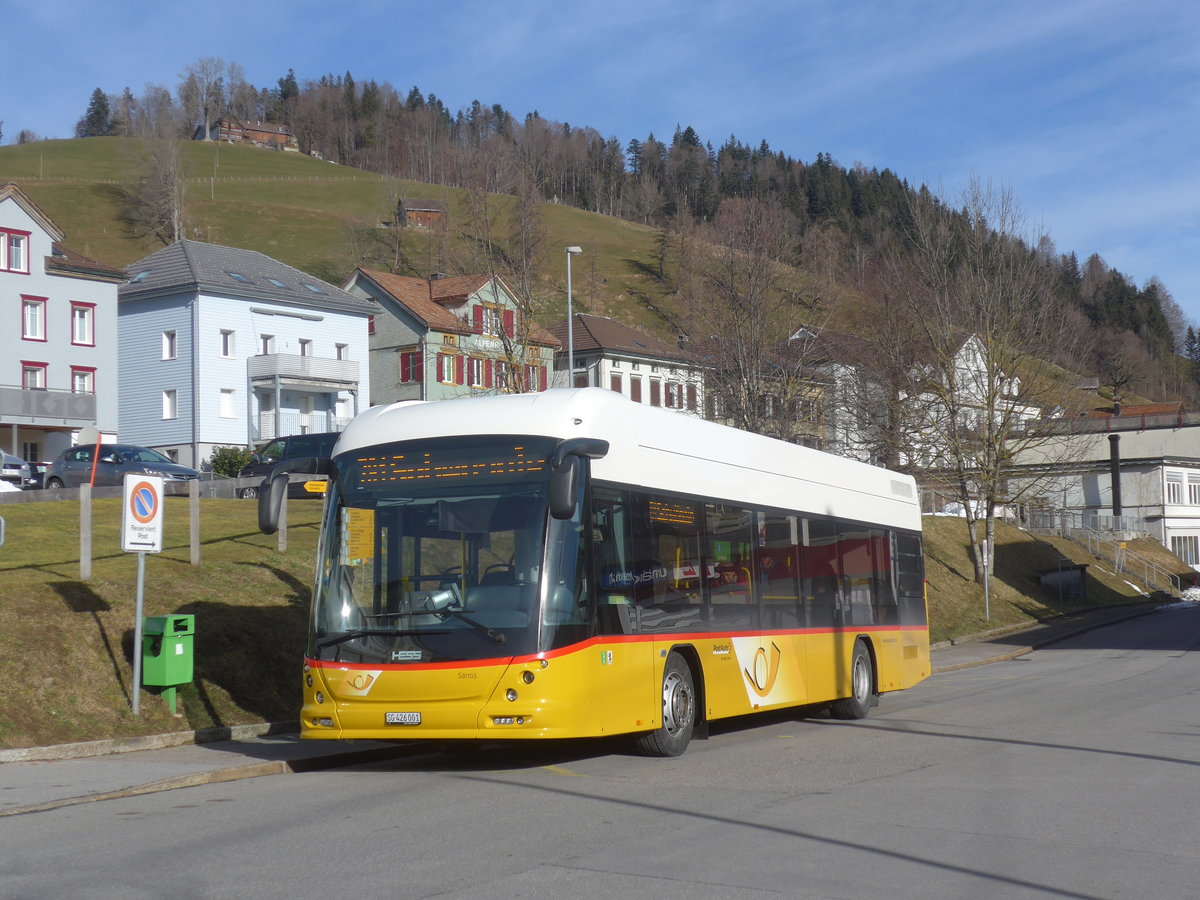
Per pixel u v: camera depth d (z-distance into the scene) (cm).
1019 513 6425
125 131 19138
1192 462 7625
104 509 2819
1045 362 4400
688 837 810
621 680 1139
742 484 1448
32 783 1045
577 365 7806
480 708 1060
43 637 1386
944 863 736
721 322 4191
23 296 5906
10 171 13738
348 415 7006
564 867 721
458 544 1107
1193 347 17150
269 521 1130
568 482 1040
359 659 1102
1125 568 6206
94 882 693
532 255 5047
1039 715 1645
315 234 12962
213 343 6456
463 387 7181
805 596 1578
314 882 688
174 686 1394
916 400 4300
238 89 19812
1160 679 2231
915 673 1972
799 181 16875
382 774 1158
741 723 1659
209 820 896
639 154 19612
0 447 5791
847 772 1122
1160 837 819
